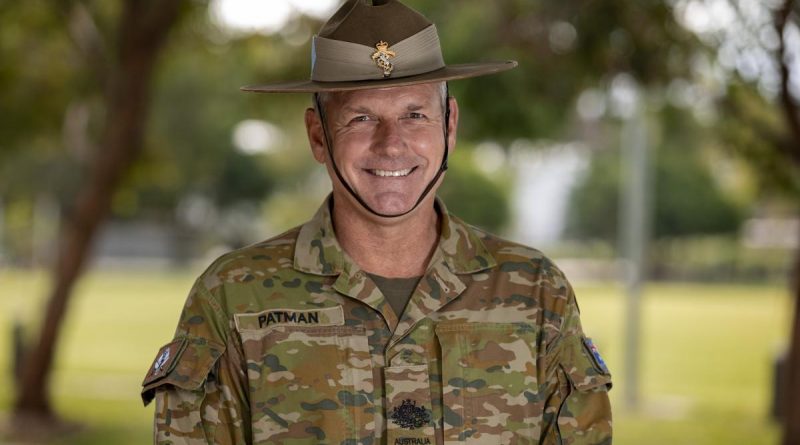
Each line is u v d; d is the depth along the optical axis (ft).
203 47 46.26
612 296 148.77
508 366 10.64
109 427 43.96
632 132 54.13
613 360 71.97
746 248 234.99
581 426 10.64
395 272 10.98
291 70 42.96
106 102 45.11
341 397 10.42
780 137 34.35
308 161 223.10
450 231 11.05
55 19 43.93
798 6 28.78
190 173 123.65
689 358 74.69
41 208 180.24
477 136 37.78
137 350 72.84
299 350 10.53
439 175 10.71
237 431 10.48
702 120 39.96
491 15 35.37
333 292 10.77
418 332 10.62
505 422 10.52
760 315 119.03
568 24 34.47
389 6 10.67
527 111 36.19
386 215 10.45
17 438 41.63
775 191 40.55
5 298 127.44
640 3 32.37
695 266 212.84
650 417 47.88
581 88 36.42
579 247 257.96
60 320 45.11
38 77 49.14
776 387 46.73
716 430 44.29
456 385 10.50
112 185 44.62
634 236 53.16
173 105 106.83
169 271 216.95
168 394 10.46
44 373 45.01
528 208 304.91
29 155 141.08
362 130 10.48
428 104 10.53
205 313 10.71
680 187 232.94
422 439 10.34
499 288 10.96
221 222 235.81
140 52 42.88
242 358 10.57
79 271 45.55
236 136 194.29
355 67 10.50
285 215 228.63
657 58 33.63
